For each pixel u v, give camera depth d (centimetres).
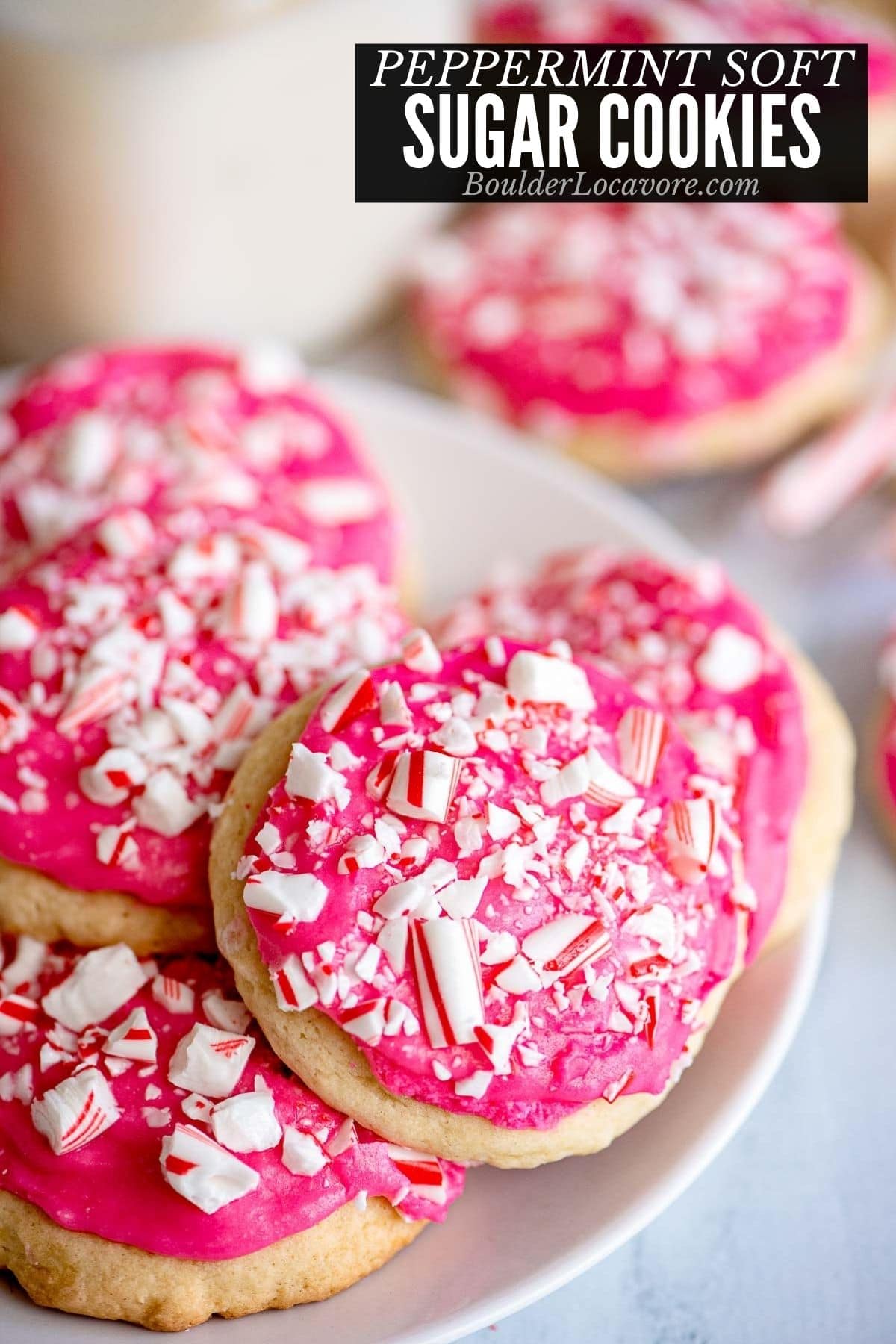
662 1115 30
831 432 41
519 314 41
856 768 36
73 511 33
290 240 40
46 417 35
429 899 28
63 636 31
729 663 32
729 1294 31
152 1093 28
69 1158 28
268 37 37
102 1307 28
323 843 28
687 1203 32
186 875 30
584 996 28
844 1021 34
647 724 30
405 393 41
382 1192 28
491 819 28
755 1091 30
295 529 33
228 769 30
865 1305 31
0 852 30
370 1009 27
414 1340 28
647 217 42
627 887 29
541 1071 28
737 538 40
